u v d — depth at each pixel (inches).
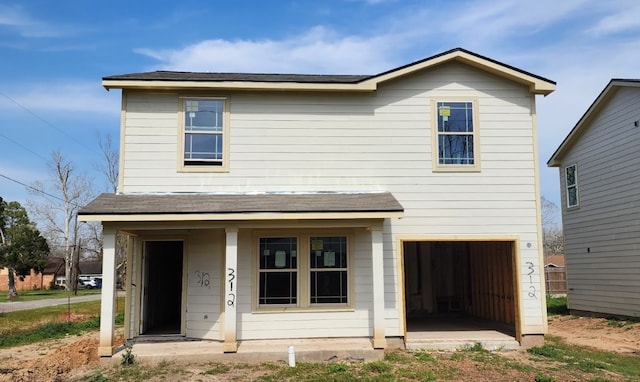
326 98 467.5
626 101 624.4
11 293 1656.0
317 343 421.7
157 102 456.1
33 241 1785.2
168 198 430.9
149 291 490.6
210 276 447.8
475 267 593.6
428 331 491.5
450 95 469.7
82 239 2276.1
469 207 457.7
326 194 451.2
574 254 733.9
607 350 459.8
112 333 389.7
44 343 529.0
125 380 342.0
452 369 365.1
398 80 469.7
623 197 627.8
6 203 1833.2
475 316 594.9
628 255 616.7
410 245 659.4
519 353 425.4
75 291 1715.1
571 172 751.7
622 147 631.2
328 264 447.2
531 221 458.3
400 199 457.1
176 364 382.9
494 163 463.2
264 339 433.4
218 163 455.8
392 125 465.7
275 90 458.0
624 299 621.6
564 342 506.9
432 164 461.4
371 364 376.8
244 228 430.9
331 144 463.2
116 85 443.5
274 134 461.4
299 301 440.8
